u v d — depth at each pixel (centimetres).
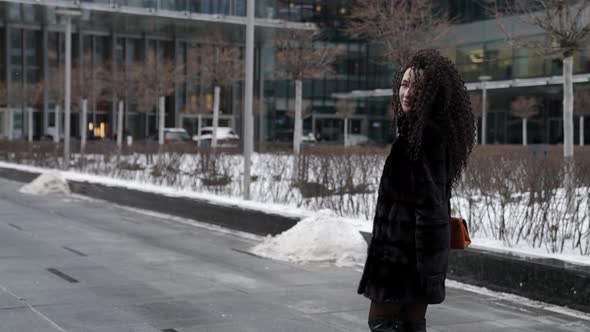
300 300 897
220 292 936
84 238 1409
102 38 5925
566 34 1474
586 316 835
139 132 6103
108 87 4934
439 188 414
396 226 425
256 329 755
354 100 6762
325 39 5462
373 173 1794
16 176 2961
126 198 2042
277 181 1972
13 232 1473
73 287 948
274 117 6625
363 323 788
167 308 841
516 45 1658
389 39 2480
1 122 5547
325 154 1745
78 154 3531
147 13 4734
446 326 786
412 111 425
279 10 5988
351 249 1187
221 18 4731
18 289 930
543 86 4344
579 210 1261
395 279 425
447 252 415
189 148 2366
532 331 769
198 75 4912
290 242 1210
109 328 747
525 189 1352
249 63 1764
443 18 2933
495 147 2508
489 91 4731
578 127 4866
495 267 969
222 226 1620
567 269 871
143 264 1134
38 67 5806
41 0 4566
